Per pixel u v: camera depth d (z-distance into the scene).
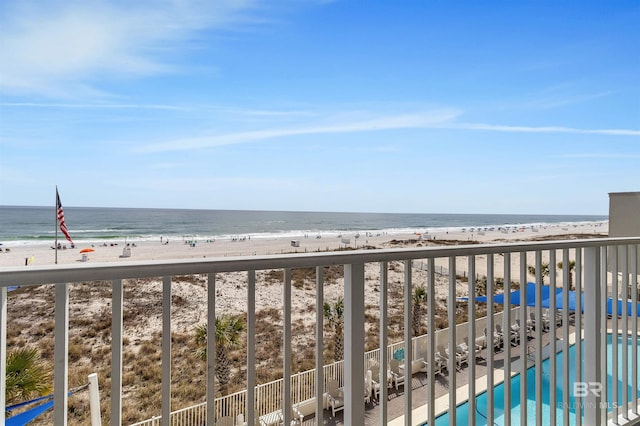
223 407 6.93
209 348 1.29
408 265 1.75
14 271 0.99
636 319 2.71
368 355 8.41
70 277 1.06
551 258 2.27
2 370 1.02
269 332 10.69
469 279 1.93
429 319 1.83
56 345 1.07
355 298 1.58
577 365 2.47
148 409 7.21
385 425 1.67
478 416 6.59
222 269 1.27
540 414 2.17
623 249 2.63
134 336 8.82
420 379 8.45
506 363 2.05
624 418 2.59
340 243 31.11
